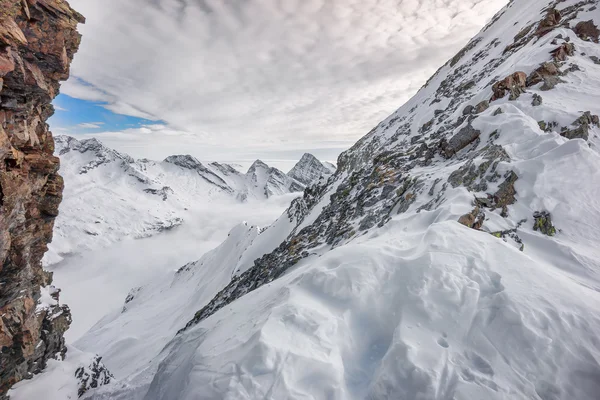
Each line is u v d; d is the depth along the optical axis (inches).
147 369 694.5
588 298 299.3
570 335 259.8
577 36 1268.5
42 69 476.7
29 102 470.0
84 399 698.2
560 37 1237.1
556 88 969.5
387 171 1032.8
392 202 796.0
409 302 317.1
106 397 661.3
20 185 470.0
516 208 545.6
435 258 350.9
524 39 1533.0
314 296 351.9
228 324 386.6
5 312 535.2
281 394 245.0
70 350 825.5
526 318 272.2
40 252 619.2
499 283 317.1
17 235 510.6
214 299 1418.6
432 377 242.7
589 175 561.9
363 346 304.5
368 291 342.6
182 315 2039.9
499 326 275.3
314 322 303.3
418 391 239.9
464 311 295.1
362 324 321.7
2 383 572.4
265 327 298.2
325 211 1342.3
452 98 1596.9
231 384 256.5
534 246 476.4
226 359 289.3
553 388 233.0
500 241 387.9
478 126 855.1
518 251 368.5
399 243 449.4
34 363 673.0
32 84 444.5
